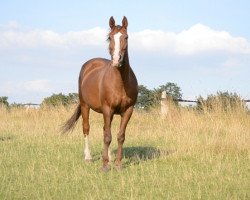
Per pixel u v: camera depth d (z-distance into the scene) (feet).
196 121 47.11
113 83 27.14
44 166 27.76
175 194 21.38
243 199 20.24
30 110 65.92
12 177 25.46
